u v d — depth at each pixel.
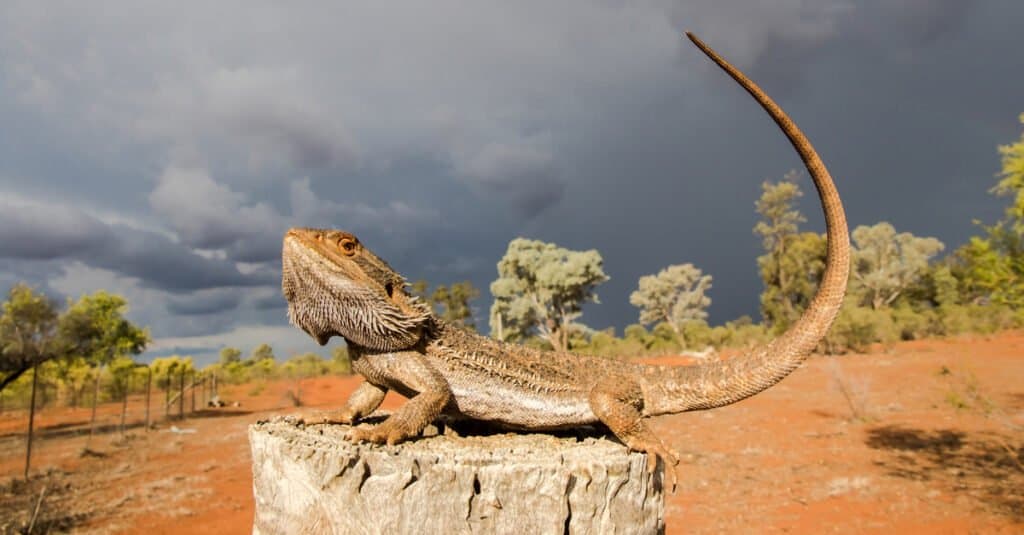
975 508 10.31
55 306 21.91
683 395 4.75
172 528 11.22
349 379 47.28
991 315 40.22
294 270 3.99
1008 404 17.77
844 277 4.54
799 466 13.89
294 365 54.22
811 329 4.61
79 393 36.09
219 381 49.22
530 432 4.71
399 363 4.19
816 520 10.46
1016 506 10.20
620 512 3.40
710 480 13.26
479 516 3.20
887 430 16.59
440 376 4.21
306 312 4.19
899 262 58.81
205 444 20.39
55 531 10.86
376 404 4.55
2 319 20.92
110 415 31.03
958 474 12.26
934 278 53.72
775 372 4.64
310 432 3.96
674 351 46.75
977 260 10.48
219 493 13.84
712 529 10.34
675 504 11.77
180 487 14.25
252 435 3.90
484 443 4.09
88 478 15.31
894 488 11.74
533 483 3.23
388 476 3.21
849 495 11.55
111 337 28.50
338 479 3.28
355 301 3.99
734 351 41.03
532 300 45.72
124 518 11.77
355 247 4.09
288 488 3.47
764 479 13.06
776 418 19.58
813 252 51.19
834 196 4.45
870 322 37.94
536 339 46.34
